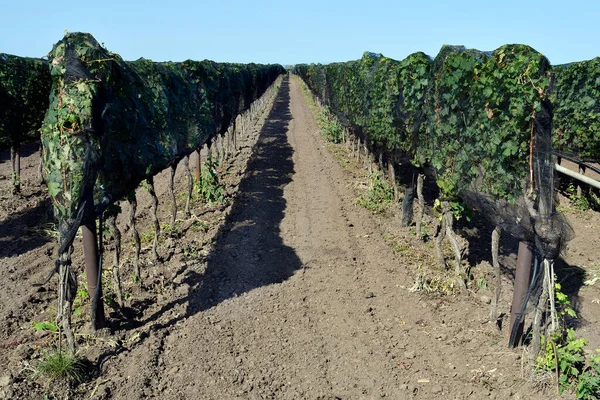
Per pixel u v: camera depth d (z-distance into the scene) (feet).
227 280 25.54
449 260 27.94
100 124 18.16
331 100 74.18
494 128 18.25
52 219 34.96
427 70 27.50
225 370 17.98
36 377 16.85
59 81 17.74
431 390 16.87
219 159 51.52
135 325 20.75
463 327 20.77
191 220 34.12
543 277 17.01
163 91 27.27
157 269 26.25
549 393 16.07
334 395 16.72
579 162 38.96
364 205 38.40
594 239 31.07
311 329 20.95
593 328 20.39
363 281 25.66
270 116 98.17
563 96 40.19
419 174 30.50
